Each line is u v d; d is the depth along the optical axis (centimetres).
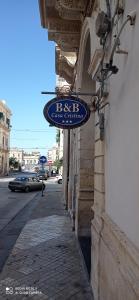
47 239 1010
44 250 879
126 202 388
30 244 947
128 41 387
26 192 3017
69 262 772
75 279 664
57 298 574
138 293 306
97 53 556
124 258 375
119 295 391
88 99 989
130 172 370
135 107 349
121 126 420
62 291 604
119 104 434
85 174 1045
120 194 422
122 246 386
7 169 8194
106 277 483
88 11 771
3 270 718
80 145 1041
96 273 571
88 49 922
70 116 684
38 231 1135
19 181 3064
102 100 556
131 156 365
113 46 444
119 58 438
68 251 870
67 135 1839
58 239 1010
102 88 530
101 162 565
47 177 5862
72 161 1444
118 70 443
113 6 483
